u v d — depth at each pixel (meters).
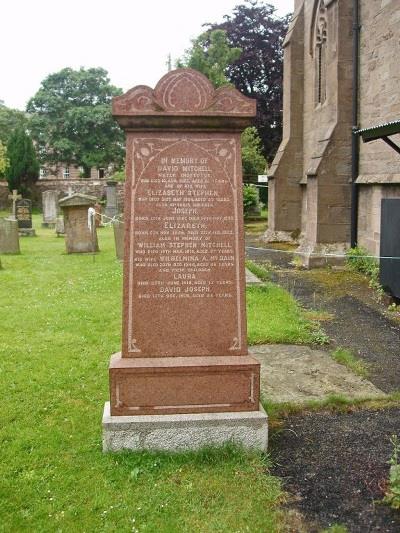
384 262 9.12
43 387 5.13
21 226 21.22
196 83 3.86
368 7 12.23
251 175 27.48
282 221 17.98
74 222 15.45
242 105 3.89
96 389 5.11
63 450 3.96
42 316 7.82
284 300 8.82
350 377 5.49
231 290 4.03
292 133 17.64
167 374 3.92
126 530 3.10
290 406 4.68
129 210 3.95
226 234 4.01
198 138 3.96
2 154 38.25
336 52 12.94
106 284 10.26
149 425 3.86
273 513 3.24
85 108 49.22
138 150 3.94
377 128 8.70
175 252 3.98
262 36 32.66
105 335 6.87
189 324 4.00
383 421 4.46
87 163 49.25
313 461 3.84
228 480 3.57
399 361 6.10
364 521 3.18
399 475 3.33
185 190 3.97
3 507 3.30
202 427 3.90
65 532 3.08
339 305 8.99
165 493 3.43
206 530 3.10
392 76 11.21
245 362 3.96
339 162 13.09
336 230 13.23
